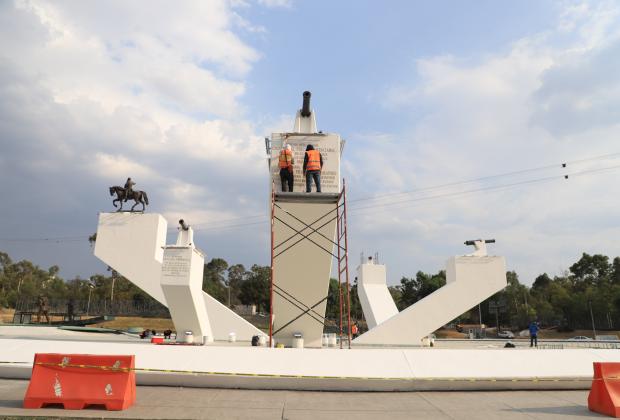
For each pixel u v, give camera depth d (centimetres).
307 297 1625
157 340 1680
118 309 5331
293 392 934
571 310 6981
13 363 1022
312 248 1502
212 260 11081
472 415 739
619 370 784
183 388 952
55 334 2095
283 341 1684
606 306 6450
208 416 700
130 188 2069
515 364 1046
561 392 970
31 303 3822
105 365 766
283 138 1524
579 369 1041
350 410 768
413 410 775
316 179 1443
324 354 1048
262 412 738
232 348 1063
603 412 753
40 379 747
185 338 1714
